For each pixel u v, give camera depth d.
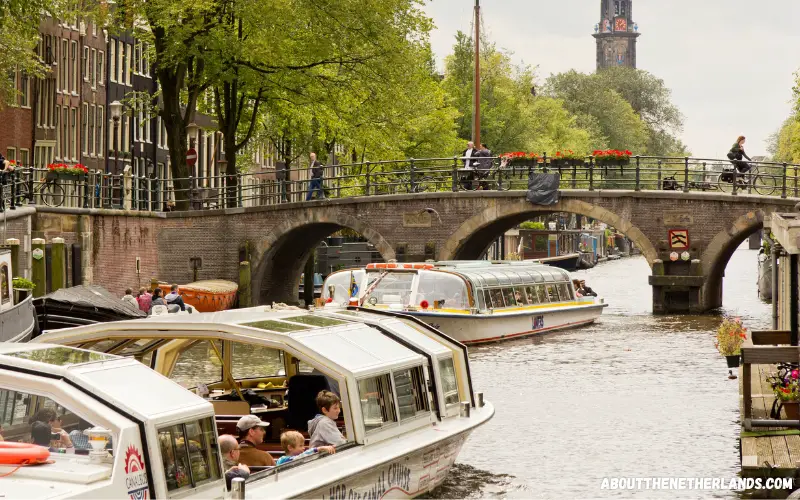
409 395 22.56
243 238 77.12
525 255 150.50
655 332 62.78
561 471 28.72
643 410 37.31
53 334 22.05
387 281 57.91
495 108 121.94
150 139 98.25
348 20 71.56
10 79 65.62
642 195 73.50
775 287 50.47
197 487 15.95
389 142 78.31
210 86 79.69
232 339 21.00
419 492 22.81
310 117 80.06
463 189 77.75
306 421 23.36
